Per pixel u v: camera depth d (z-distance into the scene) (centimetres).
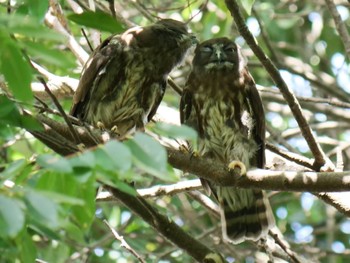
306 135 993
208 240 1452
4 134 765
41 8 747
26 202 591
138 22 1562
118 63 1161
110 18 761
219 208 1207
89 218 734
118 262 1477
